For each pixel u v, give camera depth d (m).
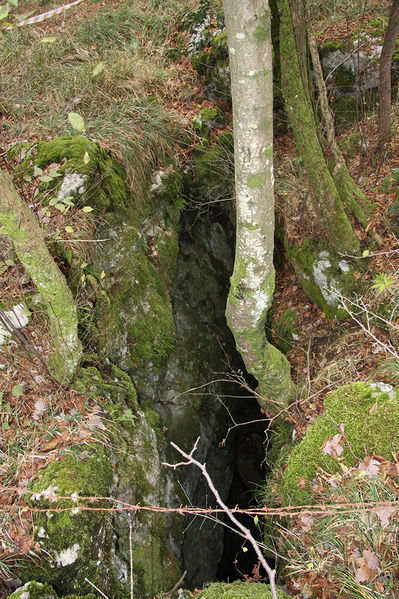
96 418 2.71
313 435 2.47
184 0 5.77
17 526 2.21
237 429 4.58
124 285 3.57
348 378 2.93
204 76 4.89
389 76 3.27
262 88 1.46
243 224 1.82
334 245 3.28
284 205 3.97
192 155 4.50
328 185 2.92
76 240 3.04
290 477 2.46
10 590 2.16
